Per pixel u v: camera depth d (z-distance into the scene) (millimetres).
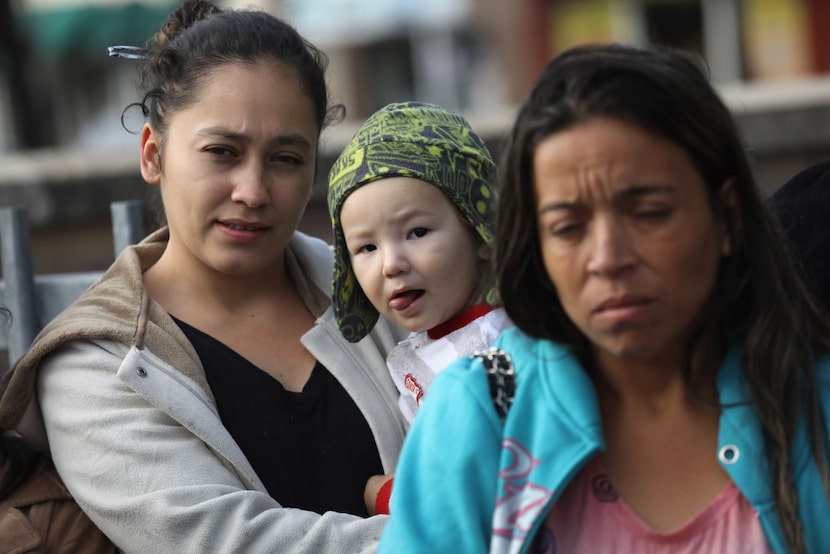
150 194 5910
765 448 3041
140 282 4785
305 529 4262
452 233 4504
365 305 4848
